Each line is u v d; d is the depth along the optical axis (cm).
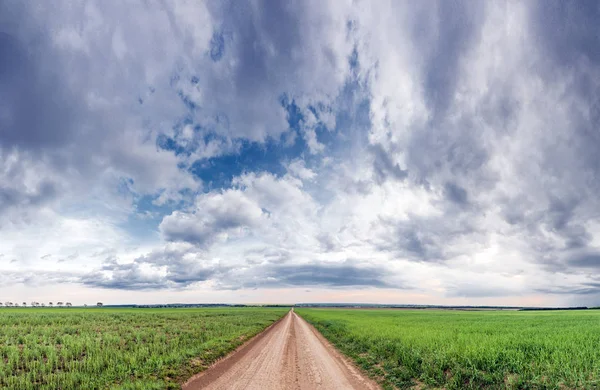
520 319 5466
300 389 1329
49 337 2448
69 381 1305
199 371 1650
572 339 2070
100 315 5188
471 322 4550
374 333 2895
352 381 1502
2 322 3447
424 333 2670
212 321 4909
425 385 1396
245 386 1362
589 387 1138
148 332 2911
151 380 1385
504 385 1264
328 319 6188
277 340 3192
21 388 1251
